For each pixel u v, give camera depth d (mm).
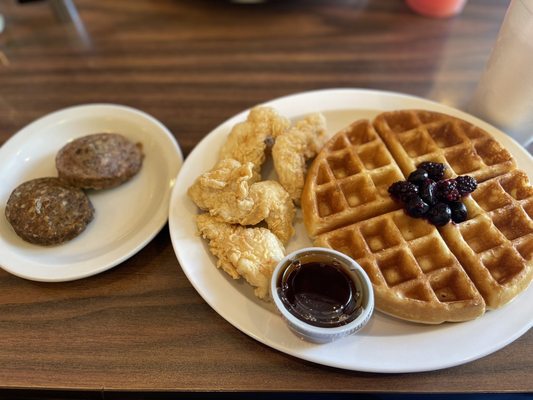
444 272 293
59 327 285
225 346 275
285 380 261
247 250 295
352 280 271
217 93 446
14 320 289
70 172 348
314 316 253
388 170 343
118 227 342
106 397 268
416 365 251
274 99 436
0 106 442
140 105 437
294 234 332
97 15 546
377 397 280
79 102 443
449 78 455
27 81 467
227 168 331
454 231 308
